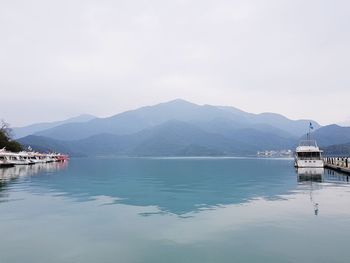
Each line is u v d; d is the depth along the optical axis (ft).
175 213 69.82
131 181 154.20
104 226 57.88
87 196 98.37
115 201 87.97
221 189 115.75
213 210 72.90
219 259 40.65
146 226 57.72
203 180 158.71
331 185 123.44
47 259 41.06
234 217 64.64
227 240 48.52
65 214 68.74
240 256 41.65
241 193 102.89
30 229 55.47
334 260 39.86
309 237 49.32
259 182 143.02
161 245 46.55
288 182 140.26
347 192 101.14
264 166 336.29
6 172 222.28
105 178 176.24
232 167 315.99
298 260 39.99
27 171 236.63
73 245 46.55
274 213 67.77
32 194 102.73
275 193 101.40
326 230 53.11
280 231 52.95
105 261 40.52
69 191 111.34
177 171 249.96
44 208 76.13
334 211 68.90
